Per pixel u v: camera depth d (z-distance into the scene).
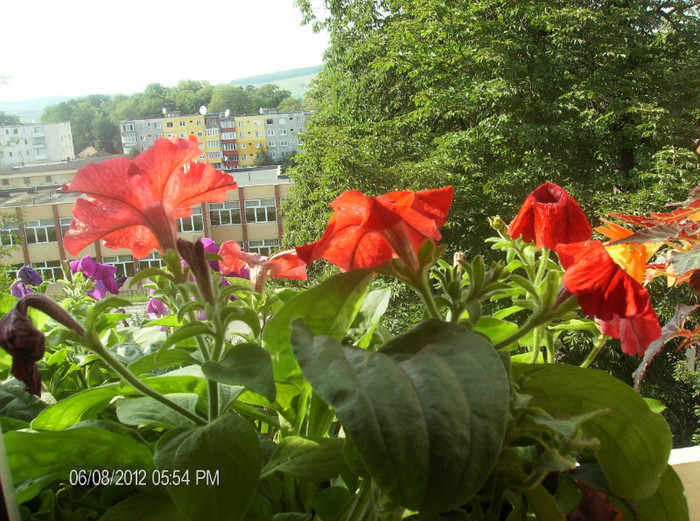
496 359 0.31
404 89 7.92
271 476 0.46
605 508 0.39
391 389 0.29
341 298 0.41
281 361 0.43
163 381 0.47
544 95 6.57
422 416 0.28
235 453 0.34
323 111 8.59
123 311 0.75
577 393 0.39
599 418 0.39
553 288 0.37
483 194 6.32
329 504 0.41
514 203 6.13
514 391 0.34
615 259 0.48
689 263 0.46
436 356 0.32
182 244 0.38
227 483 0.33
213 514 0.32
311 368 0.30
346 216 0.38
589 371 0.39
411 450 0.27
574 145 6.51
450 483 0.26
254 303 0.52
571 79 6.61
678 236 0.47
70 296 0.72
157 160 0.38
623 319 0.38
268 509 0.39
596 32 6.41
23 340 0.33
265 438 0.46
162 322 0.58
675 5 6.55
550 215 0.44
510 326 0.54
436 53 7.06
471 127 7.02
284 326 0.41
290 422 0.47
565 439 0.32
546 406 0.40
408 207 0.36
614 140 6.34
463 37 6.82
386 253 0.40
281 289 0.60
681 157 5.76
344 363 0.30
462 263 0.40
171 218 0.41
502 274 0.39
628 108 5.96
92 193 0.37
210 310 0.36
